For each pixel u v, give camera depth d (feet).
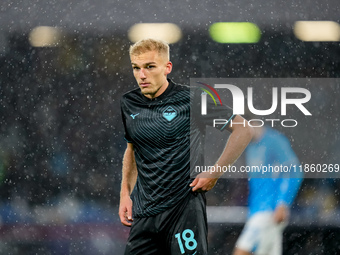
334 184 94.17
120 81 130.11
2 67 129.90
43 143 125.70
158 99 37.42
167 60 37.76
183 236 36.88
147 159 37.37
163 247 38.04
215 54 132.26
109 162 125.18
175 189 36.94
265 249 44.50
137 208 38.06
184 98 37.24
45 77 130.00
